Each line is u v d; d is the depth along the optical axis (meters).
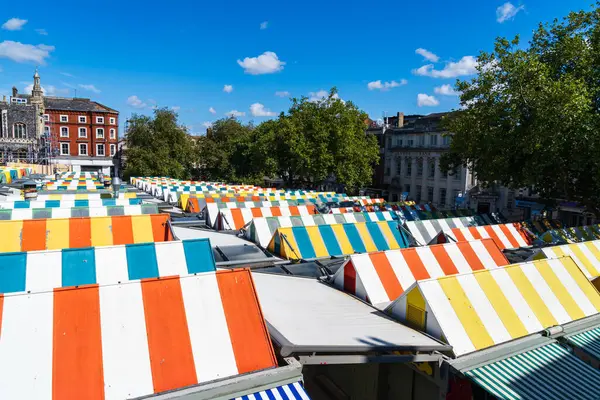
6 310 5.32
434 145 48.50
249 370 5.78
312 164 45.06
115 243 12.14
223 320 6.20
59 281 8.52
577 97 16.62
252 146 51.28
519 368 7.07
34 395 4.80
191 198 25.09
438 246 11.64
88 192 25.66
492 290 8.62
